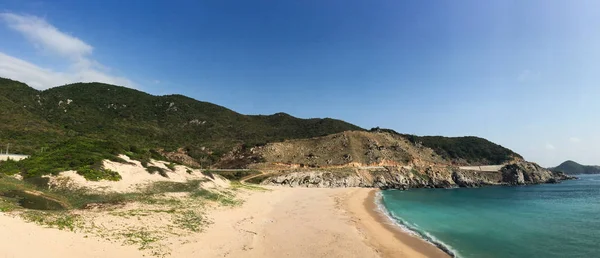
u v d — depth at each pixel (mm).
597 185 126062
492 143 180375
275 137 148125
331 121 184875
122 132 105062
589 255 25031
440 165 137250
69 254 15031
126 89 145375
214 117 154375
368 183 105812
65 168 37000
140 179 41719
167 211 27250
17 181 32844
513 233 32812
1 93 89812
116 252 16609
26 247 14273
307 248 23172
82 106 113562
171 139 118188
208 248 20406
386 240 28078
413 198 71688
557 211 50594
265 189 65375
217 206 34875
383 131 167750
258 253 20969
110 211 24406
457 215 45531
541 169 155000
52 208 25875
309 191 72812
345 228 31625
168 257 17594
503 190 102812
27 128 73125
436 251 25453
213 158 110625
